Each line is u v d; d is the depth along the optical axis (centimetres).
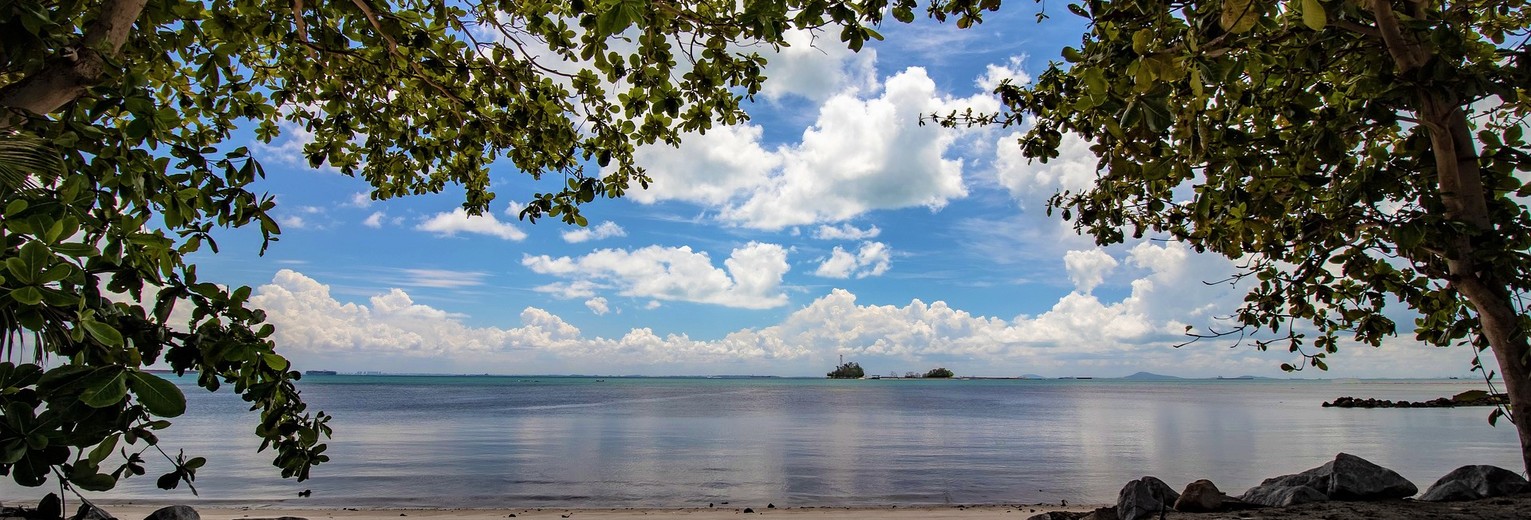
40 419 268
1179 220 788
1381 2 482
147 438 347
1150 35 354
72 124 376
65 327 312
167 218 436
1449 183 554
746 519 1167
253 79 757
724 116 692
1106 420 4531
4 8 317
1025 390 16162
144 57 561
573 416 4825
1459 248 555
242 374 411
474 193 923
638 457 2280
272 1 623
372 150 837
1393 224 543
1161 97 348
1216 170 541
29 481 277
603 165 751
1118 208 819
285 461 448
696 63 637
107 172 401
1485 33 686
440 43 702
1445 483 680
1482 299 567
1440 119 527
